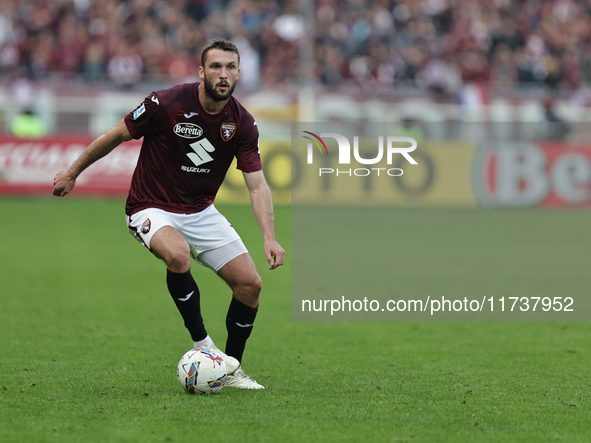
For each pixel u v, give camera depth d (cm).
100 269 3422
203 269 3619
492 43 7762
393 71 7306
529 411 1484
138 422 1351
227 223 1684
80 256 3762
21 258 3647
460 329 2447
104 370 1778
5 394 1534
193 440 1263
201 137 1616
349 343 2206
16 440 1249
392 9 7806
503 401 1562
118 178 6197
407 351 2105
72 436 1273
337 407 1486
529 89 6762
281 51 7412
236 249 1656
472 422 1404
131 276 3275
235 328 1667
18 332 2216
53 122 6106
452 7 7838
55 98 6088
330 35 7612
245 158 1667
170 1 7612
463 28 7669
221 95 1541
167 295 2886
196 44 7288
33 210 5475
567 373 1841
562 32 7950
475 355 2059
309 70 6481
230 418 1388
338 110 6272
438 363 1950
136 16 7500
